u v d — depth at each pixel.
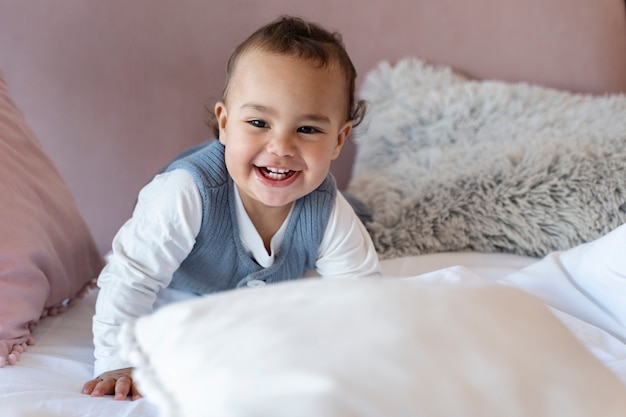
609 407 0.49
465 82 1.58
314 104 0.92
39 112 1.55
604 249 1.04
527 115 1.51
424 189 1.37
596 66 1.64
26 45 1.52
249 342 0.49
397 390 0.46
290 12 1.58
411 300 0.53
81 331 1.07
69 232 1.14
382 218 1.37
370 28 1.61
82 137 1.57
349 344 0.48
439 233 1.33
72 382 0.92
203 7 1.55
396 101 1.58
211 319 0.52
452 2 1.62
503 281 1.10
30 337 1.00
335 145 1.01
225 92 0.99
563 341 0.53
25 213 1.03
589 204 1.28
